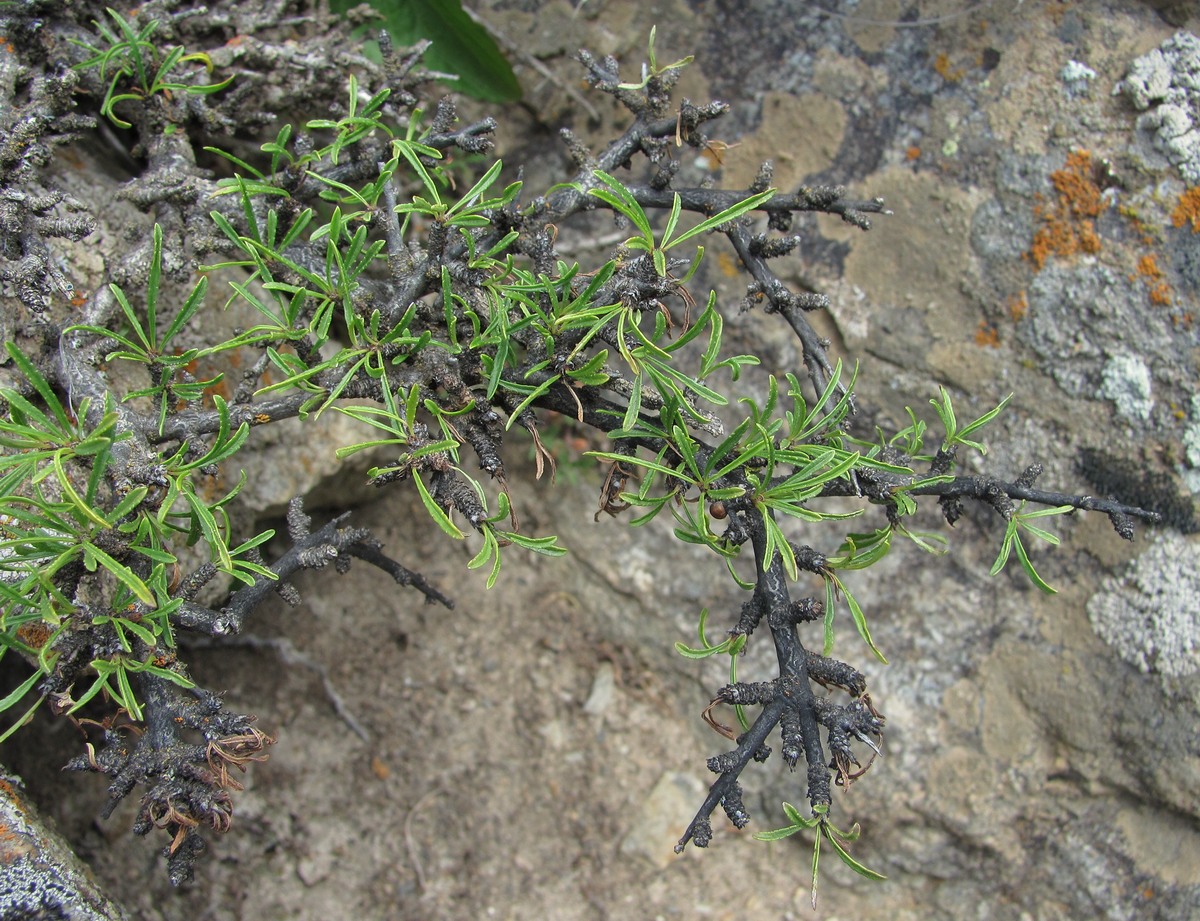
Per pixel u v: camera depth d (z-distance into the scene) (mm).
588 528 428
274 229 275
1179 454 366
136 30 337
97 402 276
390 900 397
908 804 397
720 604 417
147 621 253
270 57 352
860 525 408
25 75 316
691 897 405
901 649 405
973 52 393
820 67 409
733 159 417
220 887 386
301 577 417
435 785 411
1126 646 377
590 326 262
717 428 262
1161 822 383
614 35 426
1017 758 395
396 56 346
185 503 325
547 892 402
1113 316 373
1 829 275
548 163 433
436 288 287
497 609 429
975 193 391
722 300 417
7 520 276
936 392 399
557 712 423
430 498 248
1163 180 366
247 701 407
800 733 253
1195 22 372
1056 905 396
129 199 323
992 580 400
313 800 404
